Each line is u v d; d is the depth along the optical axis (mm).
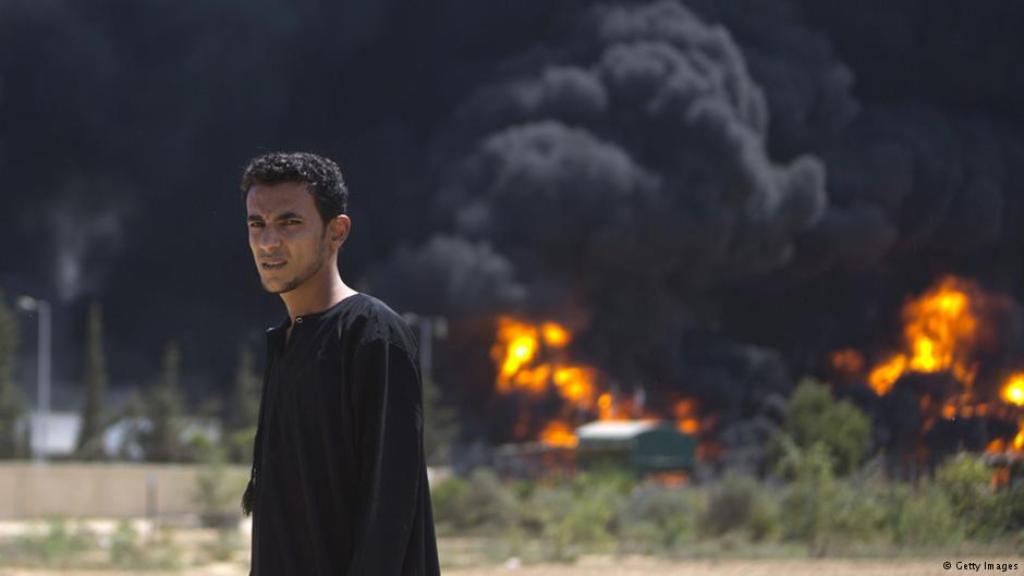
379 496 9102
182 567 55844
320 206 9648
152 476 103312
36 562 56969
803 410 94438
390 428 9203
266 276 9625
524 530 80188
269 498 9445
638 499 77688
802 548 54500
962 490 41688
